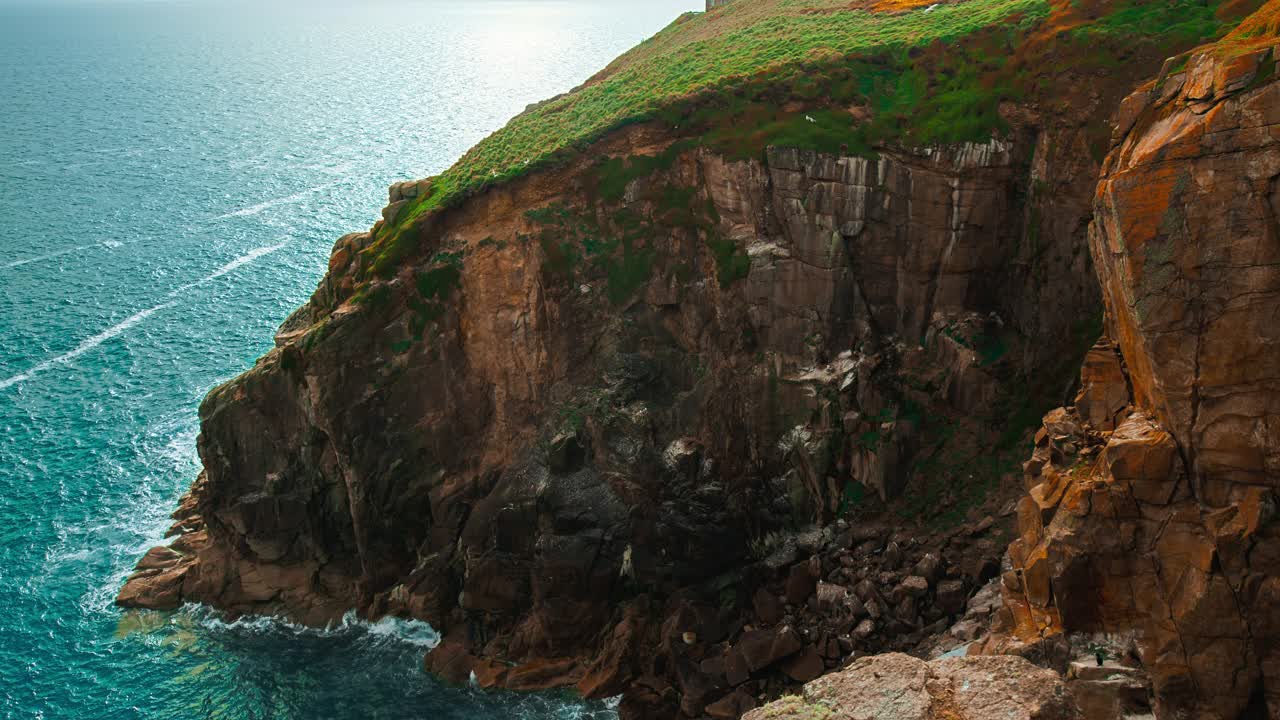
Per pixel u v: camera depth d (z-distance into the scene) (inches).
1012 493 2258.9
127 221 6314.0
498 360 2655.0
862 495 2426.2
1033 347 2401.6
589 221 2662.4
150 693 2461.9
